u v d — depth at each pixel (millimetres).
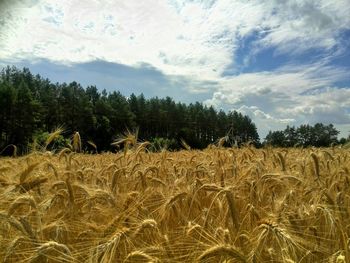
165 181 6922
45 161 6438
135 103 125000
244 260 3385
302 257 3777
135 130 8484
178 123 120000
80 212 5207
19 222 4004
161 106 123625
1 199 4785
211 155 10062
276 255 3803
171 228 4910
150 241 4242
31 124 80812
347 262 3811
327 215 4555
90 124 99625
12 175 6324
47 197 5328
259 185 5633
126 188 6309
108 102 113562
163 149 9742
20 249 3936
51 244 3588
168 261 3875
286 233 3652
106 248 3674
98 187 6125
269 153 9695
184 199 5301
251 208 4504
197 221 4949
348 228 4770
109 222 4457
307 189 6031
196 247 3945
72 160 8805
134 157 8625
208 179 6504
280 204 4973
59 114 101625
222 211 4719
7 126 78562
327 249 4180
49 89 108688
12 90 79562
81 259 4062
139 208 4840
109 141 99812
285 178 6059
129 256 3615
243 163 8289
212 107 114875
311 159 7980
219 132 103062
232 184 5879
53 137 7895
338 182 6352
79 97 103750
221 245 3473
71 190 5047
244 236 3885
